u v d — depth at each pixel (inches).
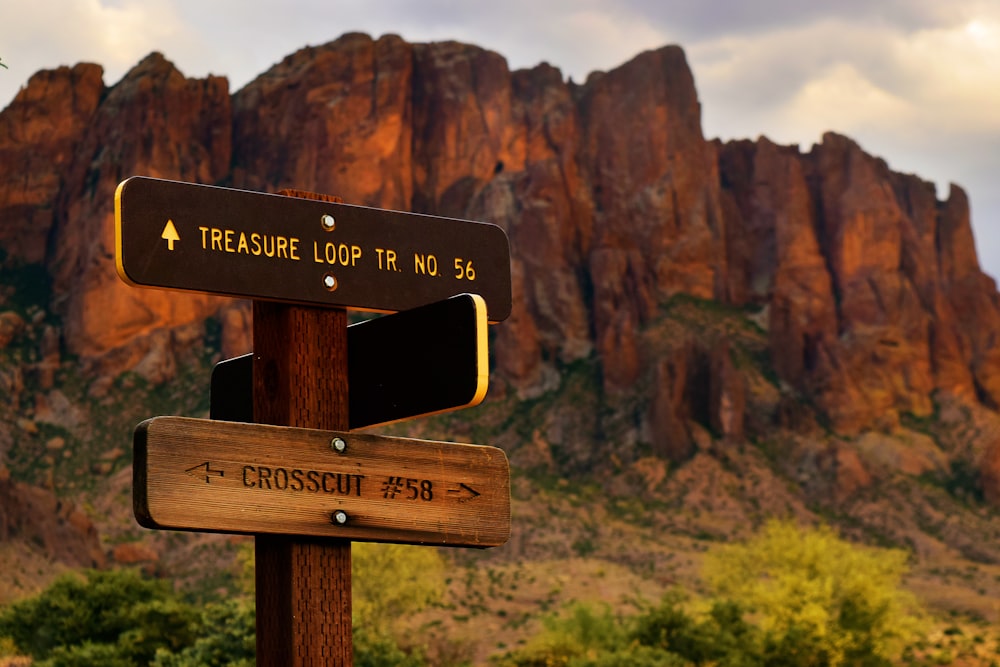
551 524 5969.5
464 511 261.0
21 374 7101.4
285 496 245.6
